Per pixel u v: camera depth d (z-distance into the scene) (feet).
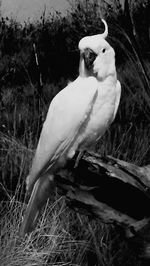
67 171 8.30
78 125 8.84
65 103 8.95
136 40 16.08
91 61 8.89
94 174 8.14
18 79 16.74
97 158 8.32
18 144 13.12
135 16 17.26
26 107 15.40
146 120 14.75
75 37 17.80
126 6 16.40
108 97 9.00
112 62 9.05
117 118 14.74
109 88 8.99
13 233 10.82
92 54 8.89
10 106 15.39
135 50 15.94
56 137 8.94
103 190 8.21
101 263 10.84
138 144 13.70
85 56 8.92
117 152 13.17
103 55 8.92
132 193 8.18
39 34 18.15
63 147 8.95
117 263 10.87
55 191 11.87
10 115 14.93
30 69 16.99
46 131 9.14
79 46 9.06
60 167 9.14
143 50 16.44
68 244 11.16
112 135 14.19
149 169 8.49
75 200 8.28
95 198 8.22
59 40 17.80
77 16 17.97
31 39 18.03
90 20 17.76
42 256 10.85
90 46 8.88
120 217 8.18
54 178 8.79
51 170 9.16
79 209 8.35
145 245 8.07
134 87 15.51
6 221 11.13
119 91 9.34
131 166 8.39
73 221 11.48
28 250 10.75
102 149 12.78
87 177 8.21
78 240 11.25
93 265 11.06
